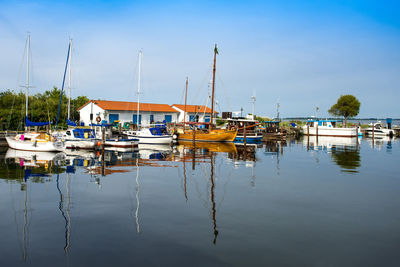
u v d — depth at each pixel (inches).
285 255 305.0
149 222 392.8
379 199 522.9
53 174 715.4
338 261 294.2
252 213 437.4
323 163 964.0
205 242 332.8
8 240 333.4
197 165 888.3
